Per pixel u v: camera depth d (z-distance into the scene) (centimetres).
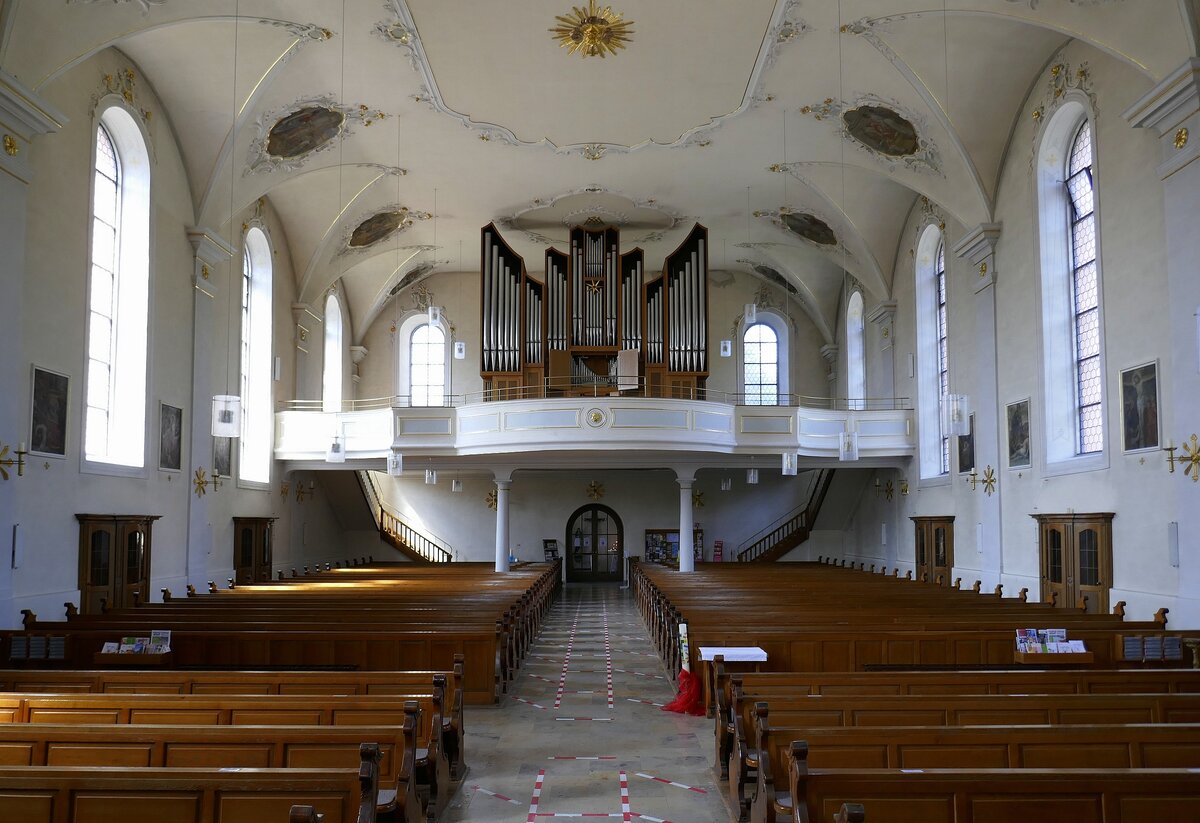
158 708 721
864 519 2955
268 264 2322
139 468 1633
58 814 488
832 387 3162
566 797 810
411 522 3362
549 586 2402
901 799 482
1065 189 1694
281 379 2428
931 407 2338
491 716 1131
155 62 1616
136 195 1662
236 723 723
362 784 480
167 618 1290
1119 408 1467
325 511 2948
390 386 3178
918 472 2375
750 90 1802
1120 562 1454
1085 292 1644
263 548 2278
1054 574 1650
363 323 3108
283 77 1702
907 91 1747
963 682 841
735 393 3203
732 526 3394
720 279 3247
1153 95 1290
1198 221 1251
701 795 815
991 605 1477
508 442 2188
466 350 3203
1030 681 844
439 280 3225
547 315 2580
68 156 1433
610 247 2594
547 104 1881
